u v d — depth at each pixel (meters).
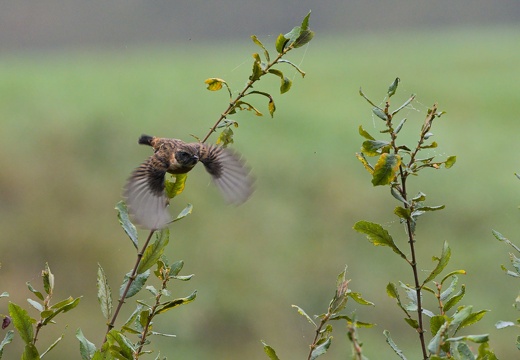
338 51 35.97
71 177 16.36
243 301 14.05
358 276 14.90
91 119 19.52
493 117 21.55
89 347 3.25
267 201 17.25
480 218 16.83
